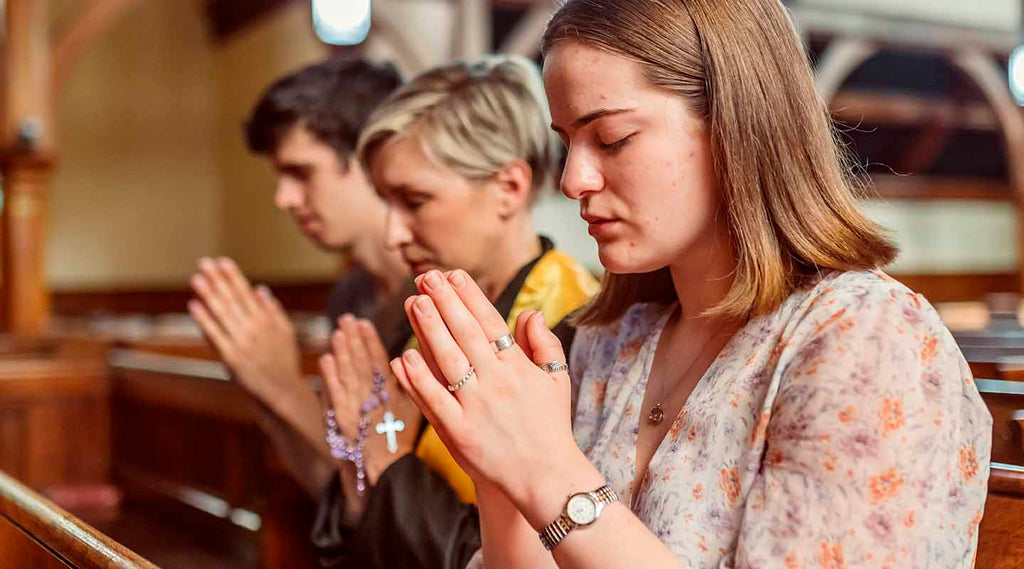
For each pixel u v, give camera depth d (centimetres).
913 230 1143
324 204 240
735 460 104
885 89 1202
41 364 528
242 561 409
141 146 1230
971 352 258
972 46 1121
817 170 107
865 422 94
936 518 94
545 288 178
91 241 1207
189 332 612
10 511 164
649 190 108
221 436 429
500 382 98
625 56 106
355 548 172
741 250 107
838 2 1061
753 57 107
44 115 729
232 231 1230
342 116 235
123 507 522
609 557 94
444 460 176
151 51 1233
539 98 183
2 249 716
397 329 211
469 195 178
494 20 1009
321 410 213
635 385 124
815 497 94
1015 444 158
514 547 109
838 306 100
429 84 179
